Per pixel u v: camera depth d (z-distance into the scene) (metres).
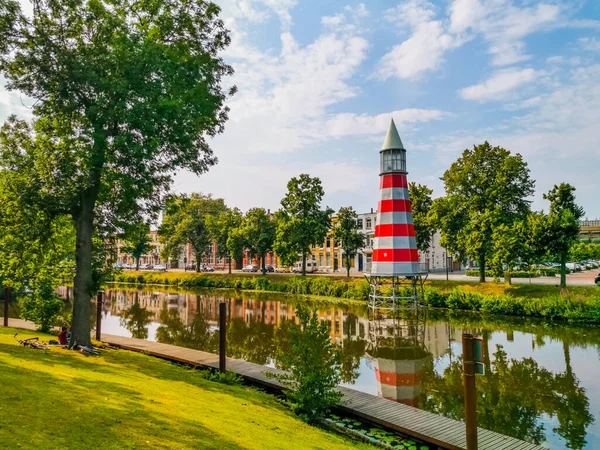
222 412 9.73
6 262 20.84
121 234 19.30
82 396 8.46
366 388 17.98
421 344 26.44
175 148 16.14
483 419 14.25
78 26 15.33
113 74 14.56
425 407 15.51
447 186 46.88
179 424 7.71
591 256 52.44
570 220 35.66
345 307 42.44
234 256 68.50
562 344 25.25
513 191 42.78
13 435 5.82
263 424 9.59
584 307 32.06
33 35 14.53
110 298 51.62
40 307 22.92
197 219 78.19
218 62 17.91
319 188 55.62
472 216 43.34
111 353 16.94
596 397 16.27
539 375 19.22
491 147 44.31
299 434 9.55
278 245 56.06
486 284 42.09
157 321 34.59
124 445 6.16
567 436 12.83
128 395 9.33
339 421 12.41
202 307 43.03
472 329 30.47
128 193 15.74
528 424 13.77
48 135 16.61
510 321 33.22
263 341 26.70
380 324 33.25
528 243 37.53
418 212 50.00
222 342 15.63
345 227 56.94
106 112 14.05
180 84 14.96
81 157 15.22
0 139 17.09
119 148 14.44
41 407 7.29
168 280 73.88
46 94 14.98
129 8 16.50
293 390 12.54
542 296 36.34
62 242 21.80
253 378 15.50
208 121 16.84
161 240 63.03
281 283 58.91
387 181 37.03
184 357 18.41
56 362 12.52
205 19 17.48
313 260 77.25
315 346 12.17
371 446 10.53
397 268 36.03
